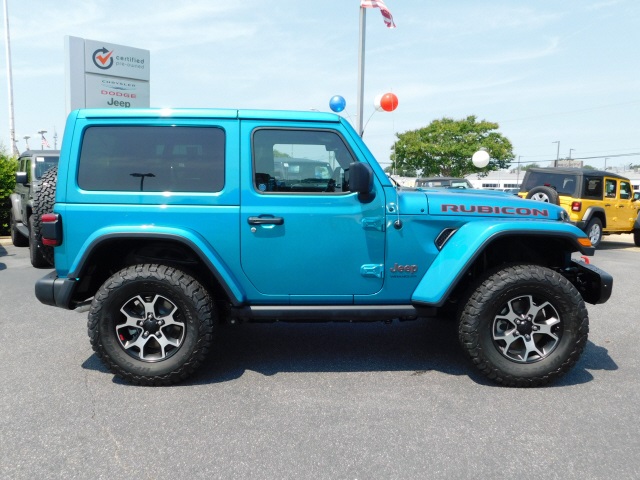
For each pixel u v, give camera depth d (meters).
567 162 39.19
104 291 3.46
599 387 3.59
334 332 4.90
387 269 3.66
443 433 2.91
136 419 3.06
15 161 12.65
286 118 3.60
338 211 3.59
